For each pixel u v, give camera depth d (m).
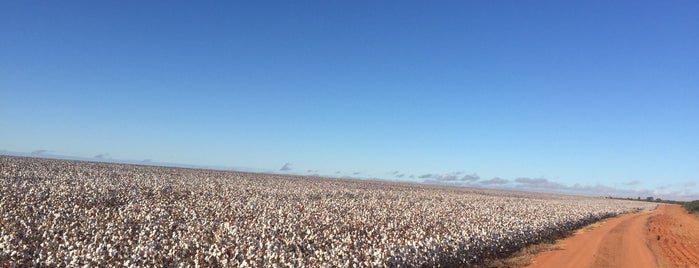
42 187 28.62
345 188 64.44
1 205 20.17
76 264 11.47
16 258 11.84
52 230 15.19
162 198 30.25
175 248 13.85
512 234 23.05
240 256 13.30
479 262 17.97
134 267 11.53
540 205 55.66
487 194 89.31
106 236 15.01
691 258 22.02
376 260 13.59
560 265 17.94
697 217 59.66
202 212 23.56
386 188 77.25
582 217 40.47
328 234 18.94
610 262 19.17
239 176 76.38
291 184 62.50
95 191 30.00
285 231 18.55
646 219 50.44
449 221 27.30
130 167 75.00
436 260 15.74
